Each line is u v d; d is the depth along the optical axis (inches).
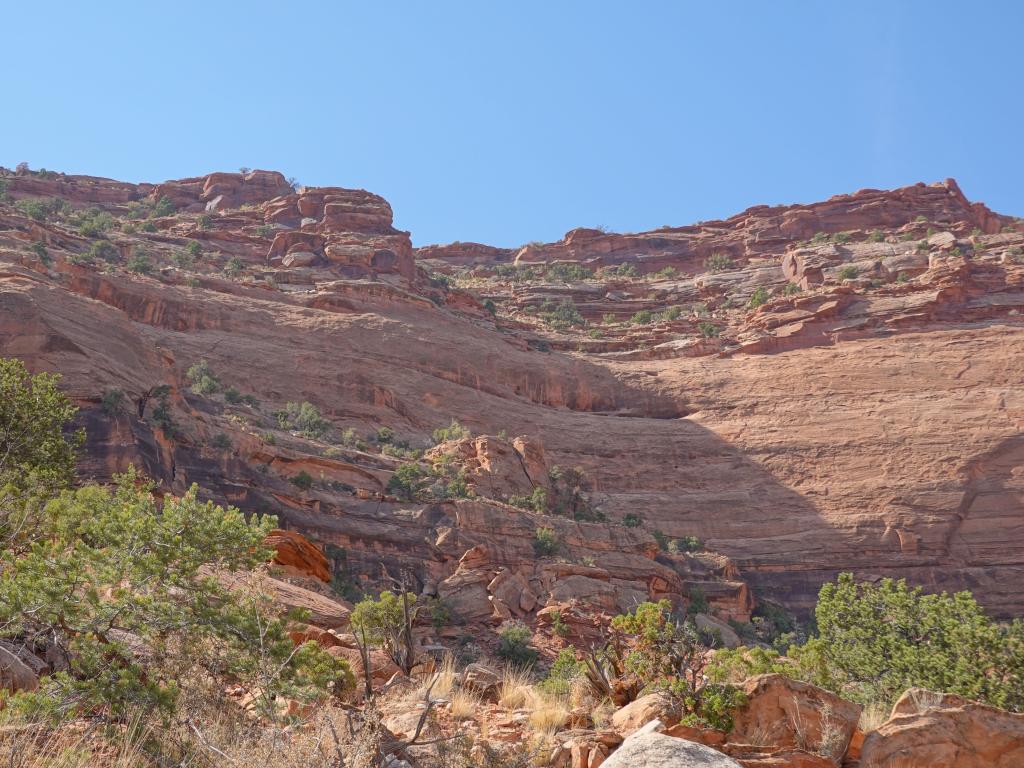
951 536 4409.5
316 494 3078.2
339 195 6707.7
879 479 4635.8
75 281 4153.5
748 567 4436.5
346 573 2827.3
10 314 2923.2
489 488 3663.9
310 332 4707.2
